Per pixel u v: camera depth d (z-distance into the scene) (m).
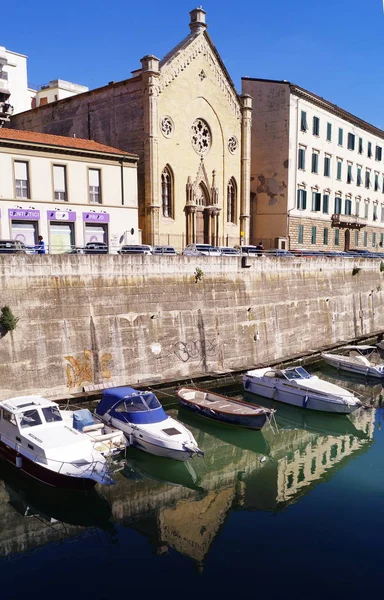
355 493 18.91
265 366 34.47
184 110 43.00
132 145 41.31
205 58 44.41
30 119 50.50
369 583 13.69
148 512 17.62
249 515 17.28
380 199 73.38
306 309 40.66
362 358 36.38
